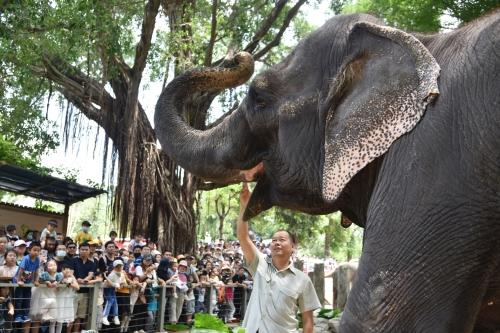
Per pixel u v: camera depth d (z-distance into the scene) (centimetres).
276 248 441
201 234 4081
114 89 2066
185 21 2081
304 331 438
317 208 306
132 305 1147
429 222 213
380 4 1186
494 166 206
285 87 308
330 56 289
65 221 2098
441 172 215
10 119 2014
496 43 217
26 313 920
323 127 280
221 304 1534
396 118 233
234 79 374
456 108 219
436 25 1027
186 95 378
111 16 1593
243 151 334
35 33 1481
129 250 1346
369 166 251
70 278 975
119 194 1994
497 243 208
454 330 209
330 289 1892
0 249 924
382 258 219
